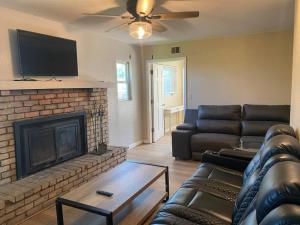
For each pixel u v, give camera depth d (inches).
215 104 198.4
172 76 283.1
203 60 198.2
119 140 195.8
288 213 29.3
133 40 192.4
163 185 128.7
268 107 168.2
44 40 125.4
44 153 126.4
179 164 164.7
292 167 40.5
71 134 143.3
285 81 174.6
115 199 80.6
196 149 166.7
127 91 207.9
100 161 141.3
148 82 222.4
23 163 115.5
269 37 175.5
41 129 124.3
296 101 93.0
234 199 74.7
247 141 148.3
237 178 91.3
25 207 99.7
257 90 183.8
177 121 297.7
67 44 138.7
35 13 122.0
